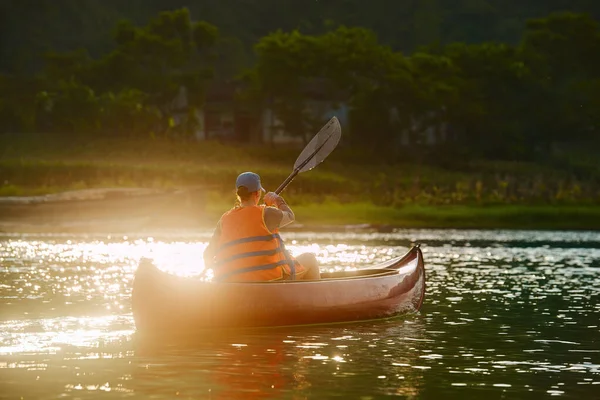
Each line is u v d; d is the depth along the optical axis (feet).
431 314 39.47
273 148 263.49
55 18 447.01
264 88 268.00
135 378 25.31
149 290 31.50
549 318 38.17
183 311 32.07
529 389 24.22
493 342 31.83
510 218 151.64
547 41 309.22
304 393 23.58
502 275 59.11
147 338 31.89
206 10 511.40
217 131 289.94
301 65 264.31
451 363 27.84
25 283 50.88
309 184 186.29
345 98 279.28
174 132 263.70
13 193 154.20
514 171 256.11
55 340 31.45
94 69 293.64
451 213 155.33
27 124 265.95
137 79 288.51
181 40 296.71
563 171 260.83
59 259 70.23
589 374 26.27
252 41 513.45
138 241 99.19
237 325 33.14
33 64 417.90
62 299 43.19
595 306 42.45
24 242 95.55
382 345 30.99
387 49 274.36
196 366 27.07
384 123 261.65
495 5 523.70
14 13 432.66
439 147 270.05
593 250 88.43
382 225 140.26
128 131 260.83
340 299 35.68
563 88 304.50
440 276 58.34
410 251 41.96
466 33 506.89
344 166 244.22
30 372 26.12
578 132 294.87
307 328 34.60
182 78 287.48
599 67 309.42
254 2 529.45
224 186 170.71
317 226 134.41
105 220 121.49
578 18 309.42
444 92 267.18
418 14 510.58
